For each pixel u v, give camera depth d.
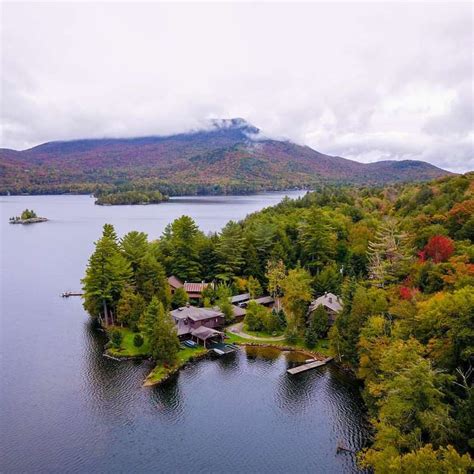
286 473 40.66
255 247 100.06
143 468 41.44
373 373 47.62
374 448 42.53
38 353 68.00
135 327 73.19
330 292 81.38
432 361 39.66
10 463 42.16
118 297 79.12
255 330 74.81
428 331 43.84
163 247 100.94
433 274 56.97
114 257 79.12
